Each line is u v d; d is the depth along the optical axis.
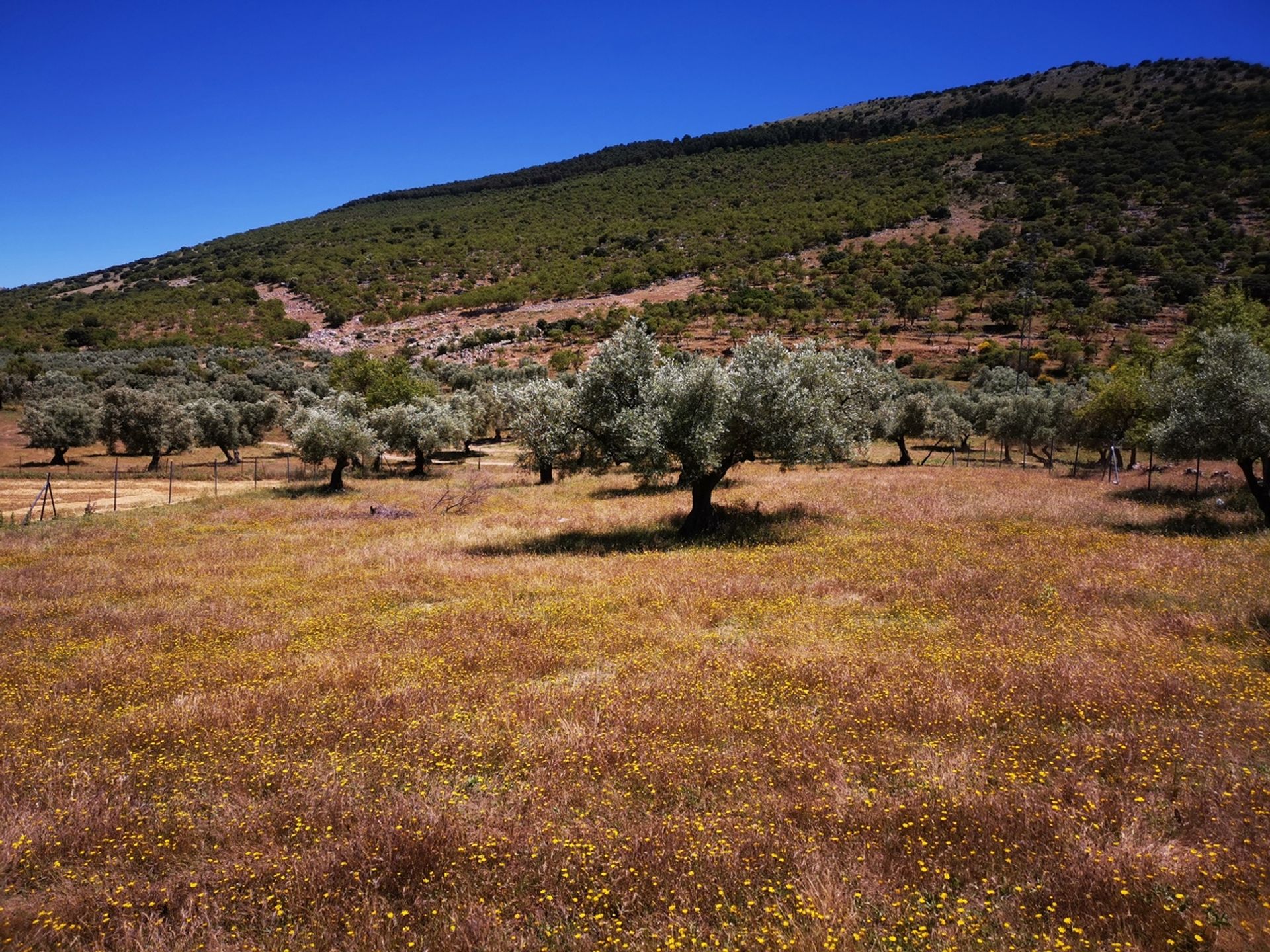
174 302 154.50
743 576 15.35
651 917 4.47
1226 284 107.19
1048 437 45.53
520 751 7.05
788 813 5.71
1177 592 12.67
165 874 5.36
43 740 7.80
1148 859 4.81
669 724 7.59
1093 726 7.32
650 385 22.55
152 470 50.34
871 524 22.58
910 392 73.94
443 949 4.23
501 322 145.88
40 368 86.12
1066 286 119.38
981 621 11.45
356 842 5.39
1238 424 19.11
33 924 4.66
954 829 5.31
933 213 175.38
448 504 31.72
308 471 50.19
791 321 119.56
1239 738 6.78
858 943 4.08
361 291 170.12
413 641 11.53
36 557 21.20
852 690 8.45
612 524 24.23
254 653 11.26
